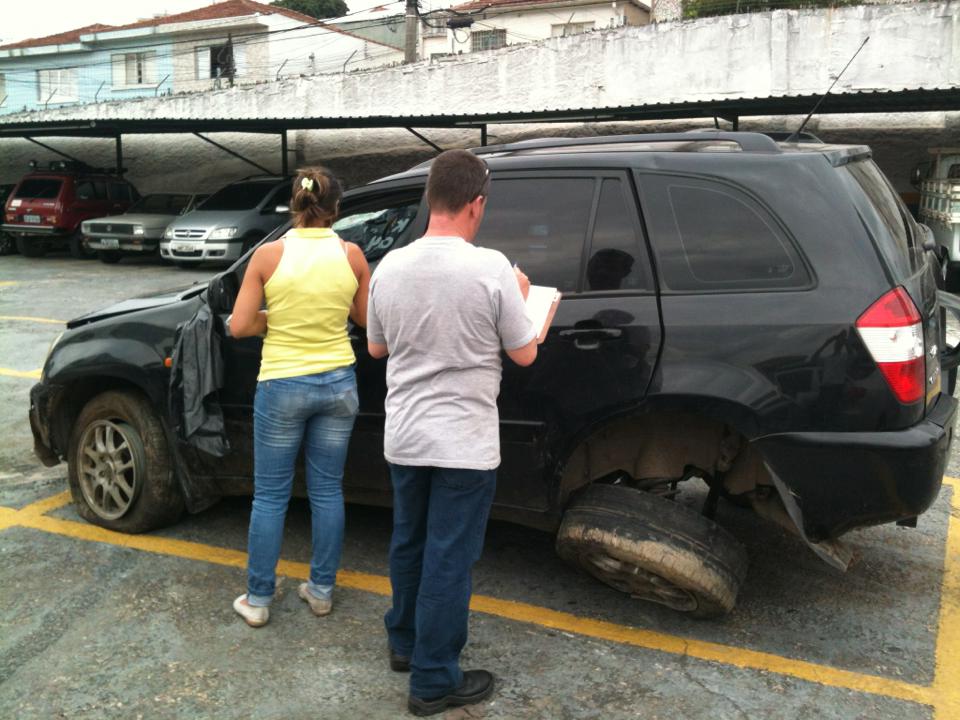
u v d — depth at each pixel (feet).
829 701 9.15
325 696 9.30
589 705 9.10
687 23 49.08
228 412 12.38
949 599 11.39
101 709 9.09
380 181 11.97
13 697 9.29
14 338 29.66
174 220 52.37
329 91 62.28
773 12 46.70
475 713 8.97
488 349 8.16
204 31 107.45
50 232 58.54
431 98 58.18
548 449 10.44
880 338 9.21
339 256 10.07
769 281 9.65
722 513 14.14
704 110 42.80
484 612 11.02
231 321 10.01
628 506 10.02
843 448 9.32
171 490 13.19
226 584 11.80
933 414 9.92
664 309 9.90
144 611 11.09
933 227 39.24
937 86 44.01
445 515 8.34
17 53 112.37
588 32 52.11
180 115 70.08
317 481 10.61
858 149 11.02
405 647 9.53
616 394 10.02
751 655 10.03
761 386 9.50
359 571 12.20
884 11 44.47
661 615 10.95
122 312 13.66
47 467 15.89
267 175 57.67
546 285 10.48
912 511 9.48
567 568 12.25
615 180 10.42
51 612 11.06
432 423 8.16
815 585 11.75
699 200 10.04
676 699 9.19
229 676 9.66
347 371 10.36
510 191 10.91
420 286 8.05
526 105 54.90
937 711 8.99
